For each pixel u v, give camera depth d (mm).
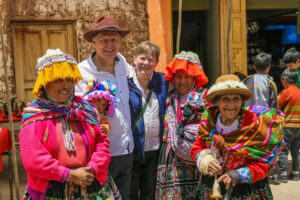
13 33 7262
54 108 2457
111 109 3010
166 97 3467
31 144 2355
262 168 2557
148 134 3393
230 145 2590
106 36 3059
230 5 4047
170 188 3340
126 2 7227
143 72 3322
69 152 2439
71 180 2381
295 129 5223
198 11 10070
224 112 2611
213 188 2572
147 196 3553
